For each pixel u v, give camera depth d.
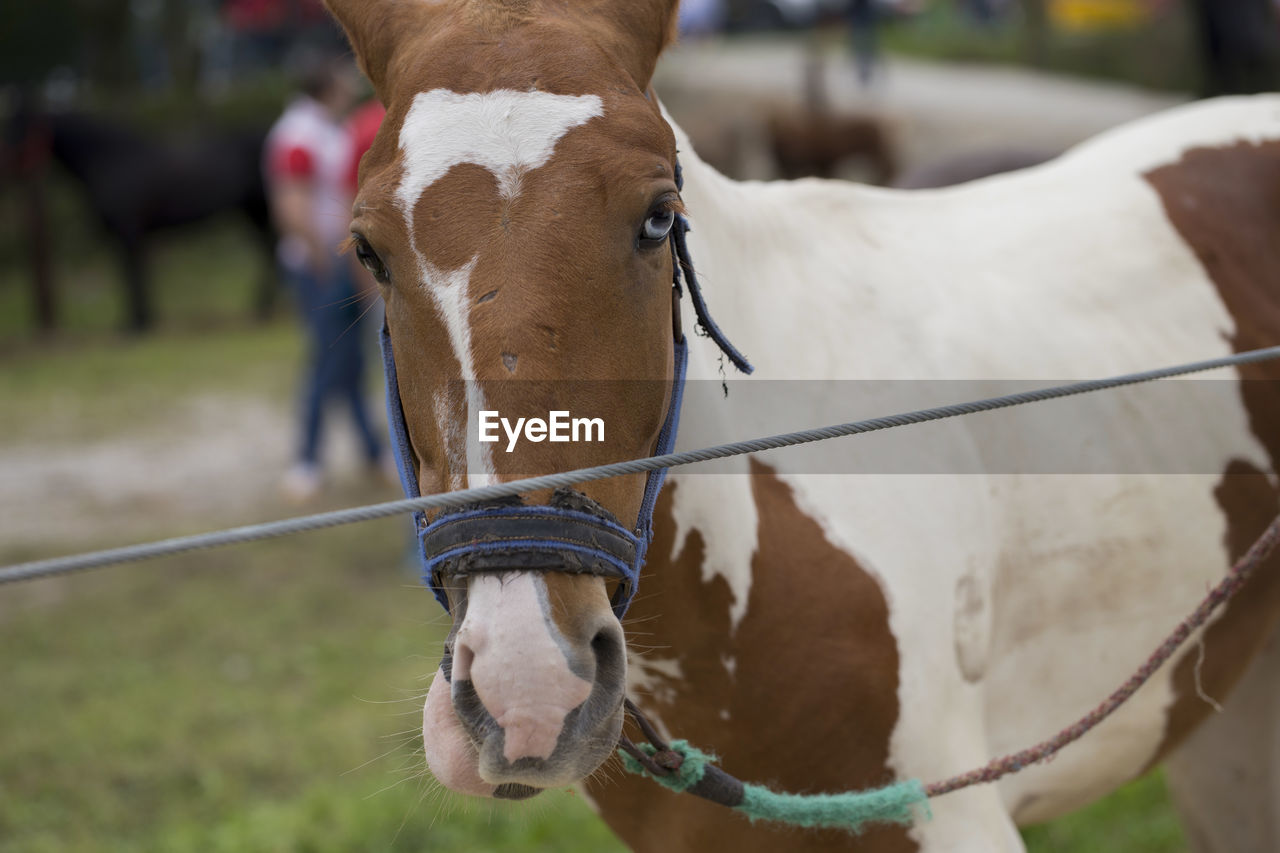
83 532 5.84
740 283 1.73
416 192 1.29
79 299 13.16
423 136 1.31
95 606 4.92
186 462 7.03
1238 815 2.33
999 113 13.05
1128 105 13.41
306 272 5.91
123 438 7.60
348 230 1.38
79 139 11.34
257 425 7.84
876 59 14.88
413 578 5.14
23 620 4.80
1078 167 2.27
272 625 4.68
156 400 8.57
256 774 3.60
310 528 1.21
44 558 5.46
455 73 1.33
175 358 10.02
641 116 1.34
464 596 1.29
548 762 1.20
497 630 1.21
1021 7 18.11
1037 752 1.70
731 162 11.54
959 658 1.74
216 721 3.92
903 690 1.67
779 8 19.47
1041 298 1.98
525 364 1.23
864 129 11.43
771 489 1.68
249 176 11.95
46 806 3.44
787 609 1.64
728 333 1.69
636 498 1.39
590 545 1.26
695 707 1.69
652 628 1.64
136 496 6.40
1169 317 2.05
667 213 1.33
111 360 10.00
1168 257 2.09
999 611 1.85
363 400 6.28
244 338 10.88
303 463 6.19
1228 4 8.49
